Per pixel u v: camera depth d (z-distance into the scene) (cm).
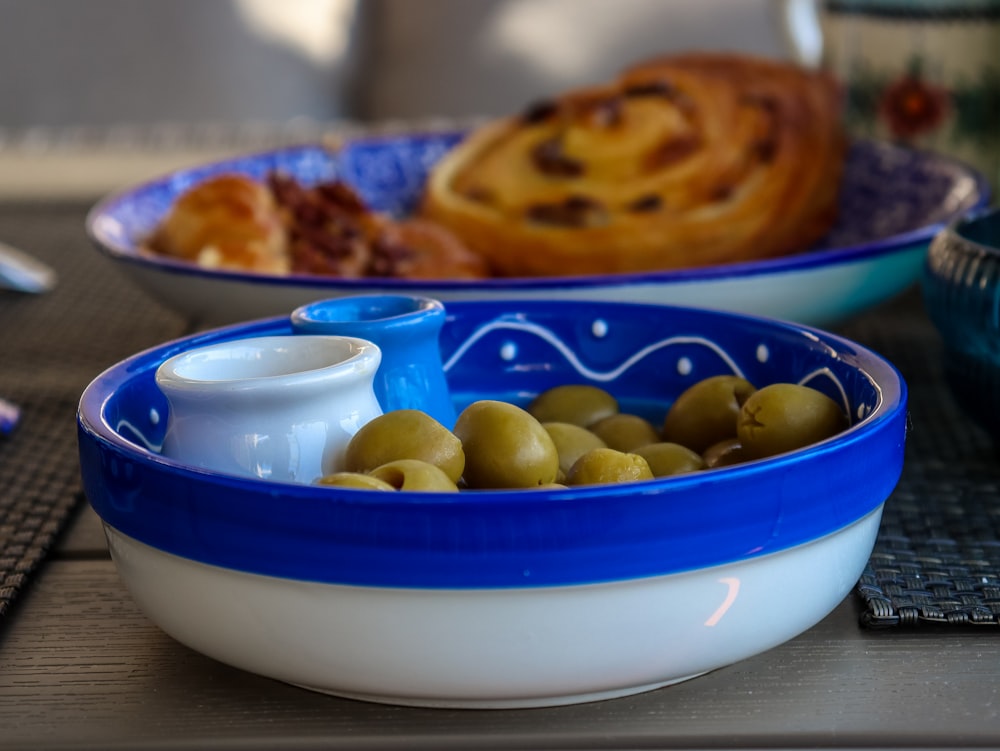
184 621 34
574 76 157
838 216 85
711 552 31
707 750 33
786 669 37
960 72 85
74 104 158
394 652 31
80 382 68
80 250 99
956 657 38
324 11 160
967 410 52
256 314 59
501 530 30
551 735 33
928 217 77
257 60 158
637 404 48
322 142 95
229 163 89
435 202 86
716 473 31
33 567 45
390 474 35
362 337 41
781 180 82
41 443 59
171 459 34
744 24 155
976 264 49
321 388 37
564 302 49
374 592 31
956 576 43
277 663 33
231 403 36
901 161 82
